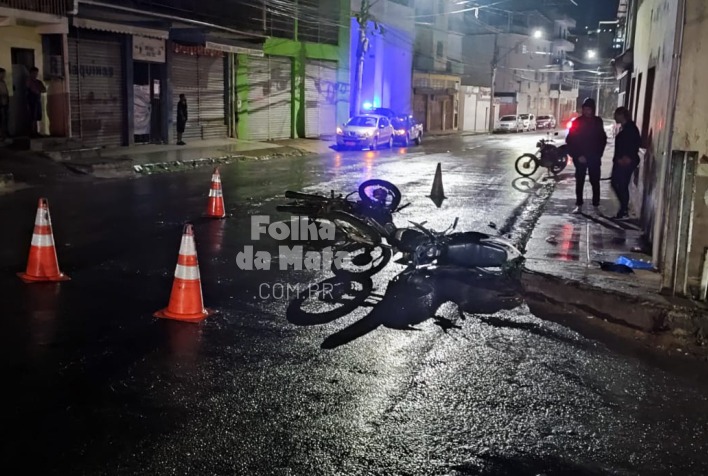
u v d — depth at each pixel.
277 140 31.34
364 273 8.23
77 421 4.29
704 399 4.99
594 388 5.09
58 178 15.95
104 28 20.06
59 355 5.34
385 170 20.89
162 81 24.27
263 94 30.59
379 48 41.94
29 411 4.40
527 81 75.44
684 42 7.27
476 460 3.99
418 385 4.99
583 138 13.05
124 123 22.67
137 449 3.97
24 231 9.95
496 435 4.30
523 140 43.44
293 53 32.03
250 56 29.28
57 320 6.16
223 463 3.84
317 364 5.32
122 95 22.48
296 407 4.56
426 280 7.91
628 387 5.14
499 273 7.85
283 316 6.50
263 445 4.05
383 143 31.22
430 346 5.80
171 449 3.97
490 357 5.61
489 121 60.66
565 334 6.23
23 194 13.57
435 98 52.34
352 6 36.91
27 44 18.70
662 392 5.08
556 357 5.67
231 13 27.48
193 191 14.91
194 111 26.45
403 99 46.66
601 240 10.08
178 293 6.31
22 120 19.06
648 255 9.00
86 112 21.27
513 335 6.16
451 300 7.16
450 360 5.50
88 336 5.78
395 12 43.59
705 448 4.26
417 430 4.31
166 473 3.72
